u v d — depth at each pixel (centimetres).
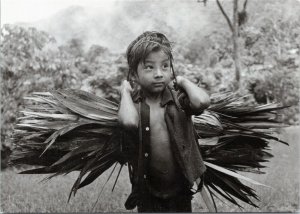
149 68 289
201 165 303
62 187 561
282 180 536
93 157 328
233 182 359
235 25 1011
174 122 295
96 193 523
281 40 1183
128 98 294
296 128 1002
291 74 1140
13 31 800
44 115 335
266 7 1194
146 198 304
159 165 298
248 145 356
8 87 770
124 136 303
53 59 823
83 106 330
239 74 1008
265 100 1165
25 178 634
